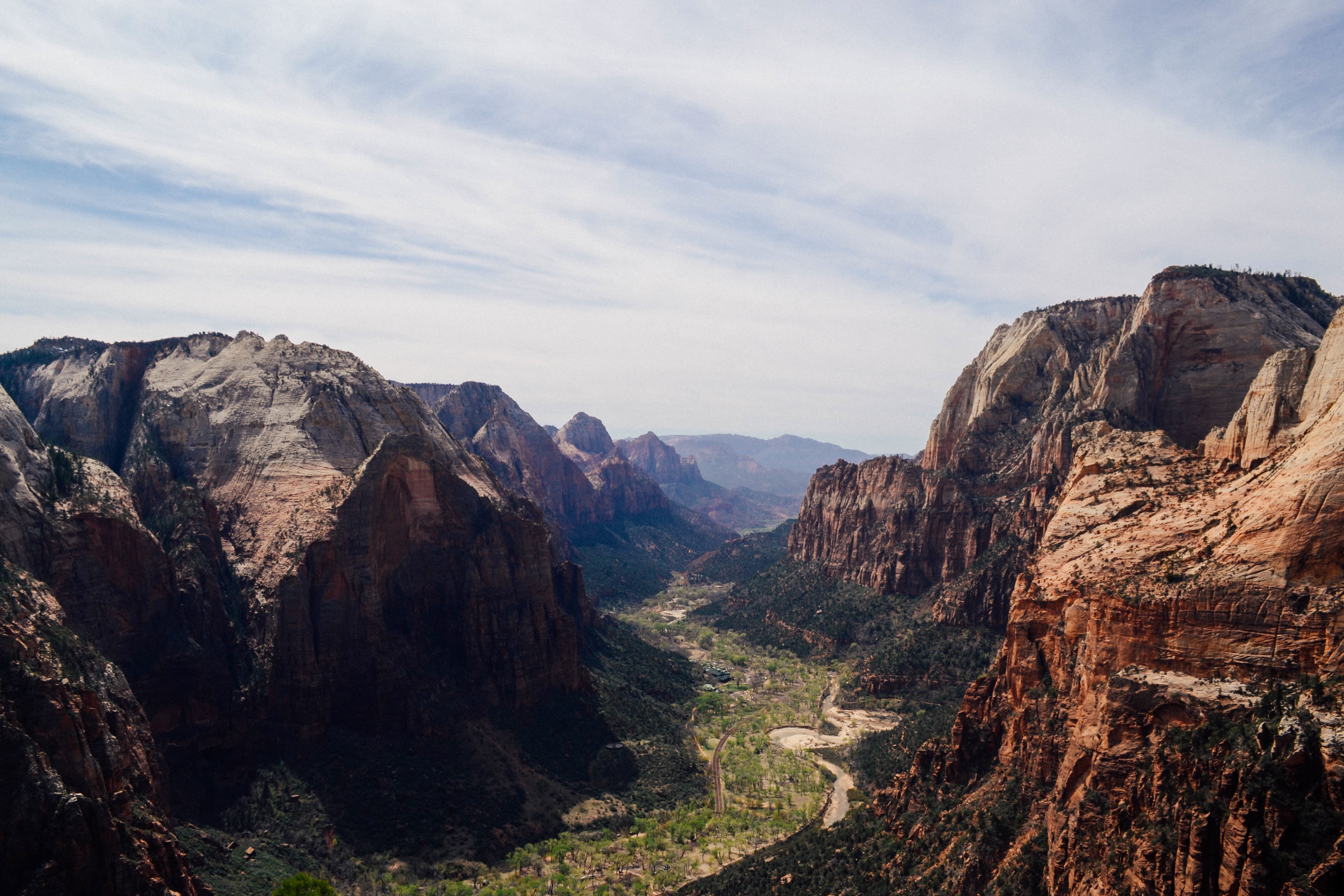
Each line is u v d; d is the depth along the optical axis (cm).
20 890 5694
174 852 6819
